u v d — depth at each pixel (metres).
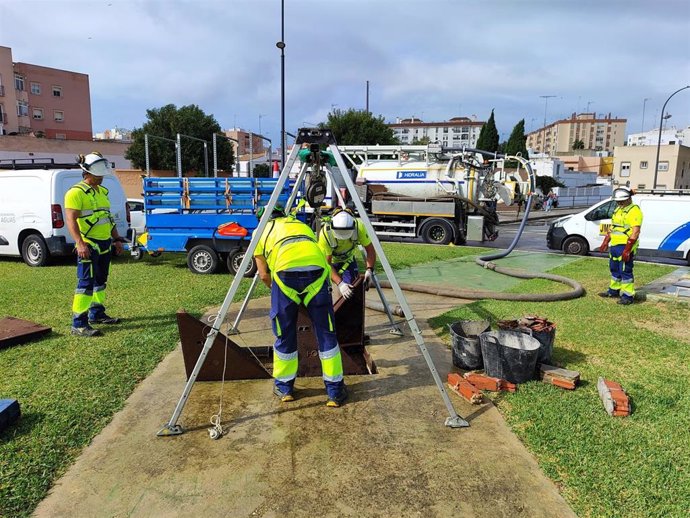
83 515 2.60
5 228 10.31
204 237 8.79
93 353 4.84
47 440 3.25
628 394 4.00
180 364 4.65
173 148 38.41
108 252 5.70
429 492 2.79
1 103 47.44
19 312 6.34
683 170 60.69
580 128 124.69
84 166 5.38
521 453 3.17
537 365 4.37
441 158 16.48
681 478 2.87
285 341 3.80
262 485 2.84
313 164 4.32
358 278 4.93
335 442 3.30
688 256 11.79
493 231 15.86
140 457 3.12
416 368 4.62
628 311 6.59
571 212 35.59
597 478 2.88
